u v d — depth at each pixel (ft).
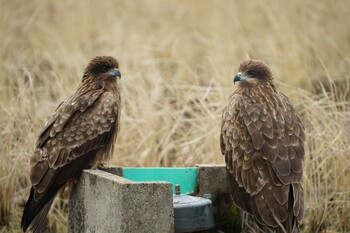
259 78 37.68
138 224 29.63
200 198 32.86
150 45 63.98
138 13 74.59
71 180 35.47
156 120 47.06
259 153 33.63
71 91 50.16
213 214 35.32
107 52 64.23
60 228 41.83
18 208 43.75
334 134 43.42
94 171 33.30
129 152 45.65
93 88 38.70
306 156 42.57
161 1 75.36
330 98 49.70
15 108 46.50
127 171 35.73
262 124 34.24
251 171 33.55
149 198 29.71
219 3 71.26
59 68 60.18
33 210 34.19
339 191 41.86
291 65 56.13
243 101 35.76
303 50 56.85
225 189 35.83
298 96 48.70
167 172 35.83
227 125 35.55
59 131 35.60
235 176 34.19
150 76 55.16
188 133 46.01
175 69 60.59
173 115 47.11
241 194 33.86
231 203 35.78
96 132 36.32
